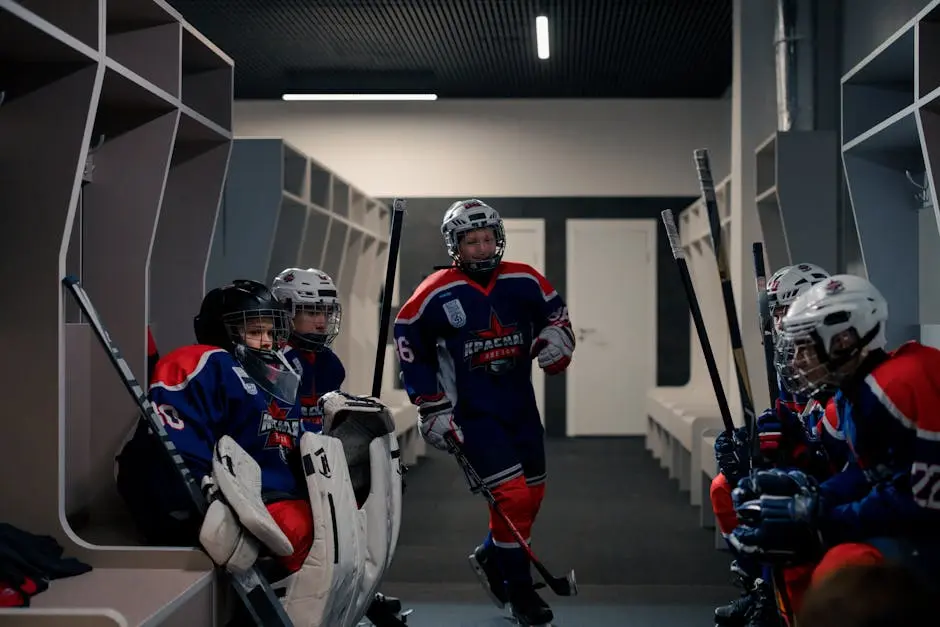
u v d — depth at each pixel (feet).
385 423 9.75
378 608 10.62
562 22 23.08
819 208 16.16
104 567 8.15
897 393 6.63
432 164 31.60
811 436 8.91
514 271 11.81
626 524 18.06
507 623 11.63
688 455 21.71
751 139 18.63
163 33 10.52
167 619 7.08
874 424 6.77
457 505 20.31
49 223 8.18
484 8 22.06
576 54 26.03
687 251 30.76
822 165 16.15
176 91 10.45
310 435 8.50
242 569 7.79
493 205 31.83
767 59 18.63
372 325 30.12
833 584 5.05
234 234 17.83
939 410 6.50
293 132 31.60
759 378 18.13
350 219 25.29
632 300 32.04
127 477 8.52
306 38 24.58
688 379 32.14
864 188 12.32
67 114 8.27
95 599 7.18
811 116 17.40
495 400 11.51
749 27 18.69
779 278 9.59
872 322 6.86
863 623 4.89
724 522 10.09
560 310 11.95
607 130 31.60
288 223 20.76
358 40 24.75
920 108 9.67
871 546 6.66
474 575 14.25
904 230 12.28
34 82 8.29
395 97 29.63
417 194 31.58
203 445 8.18
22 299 8.14
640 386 32.32
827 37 17.49
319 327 10.83
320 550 8.22
